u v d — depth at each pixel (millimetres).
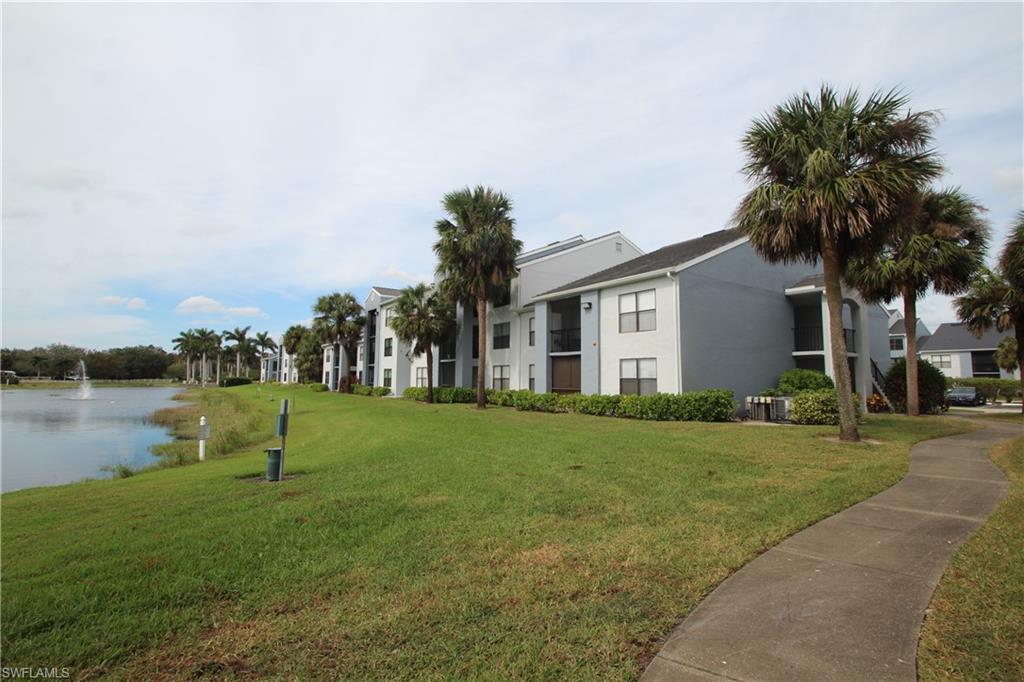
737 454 9609
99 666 2957
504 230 23453
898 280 18406
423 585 3955
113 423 29922
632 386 19750
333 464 9445
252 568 4340
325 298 47250
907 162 10398
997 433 12594
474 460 9391
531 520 5574
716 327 18938
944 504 6012
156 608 3646
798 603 3562
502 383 29016
